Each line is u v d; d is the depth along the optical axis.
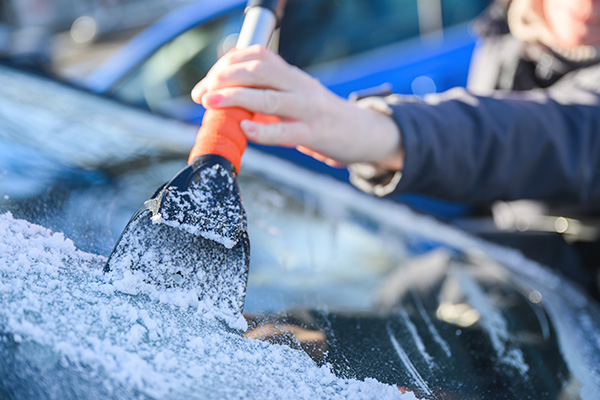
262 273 0.79
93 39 6.26
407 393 0.58
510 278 1.02
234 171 0.60
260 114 0.74
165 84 2.77
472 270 1.01
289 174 1.25
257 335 0.60
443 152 0.87
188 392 0.44
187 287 0.57
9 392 0.40
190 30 2.84
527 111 0.97
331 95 0.78
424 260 1.02
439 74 2.84
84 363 0.42
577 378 0.74
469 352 0.73
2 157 0.84
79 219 0.72
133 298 0.54
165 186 0.56
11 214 0.66
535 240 1.40
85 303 0.49
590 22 1.19
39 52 2.14
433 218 1.43
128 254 0.56
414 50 2.87
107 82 2.70
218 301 0.59
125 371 0.43
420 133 0.84
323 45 2.83
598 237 1.34
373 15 2.91
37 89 1.25
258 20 0.79
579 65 1.31
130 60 2.76
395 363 0.65
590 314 1.01
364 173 0.90
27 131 0.98
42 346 0.42
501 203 1.60
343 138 0.77
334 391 0.54
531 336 0.81
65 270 0.55
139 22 6.68
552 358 0.77
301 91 0.72
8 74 1.31
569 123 1.02
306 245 0.93
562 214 1.37
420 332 0.74
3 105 1.07
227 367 0.50
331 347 0.64
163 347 0.48
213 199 0.56
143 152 1.06
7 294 0.46
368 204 1.25
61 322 0.45
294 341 0.62
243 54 0.71
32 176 0.80
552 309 0.94
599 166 1.04
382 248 1.03
